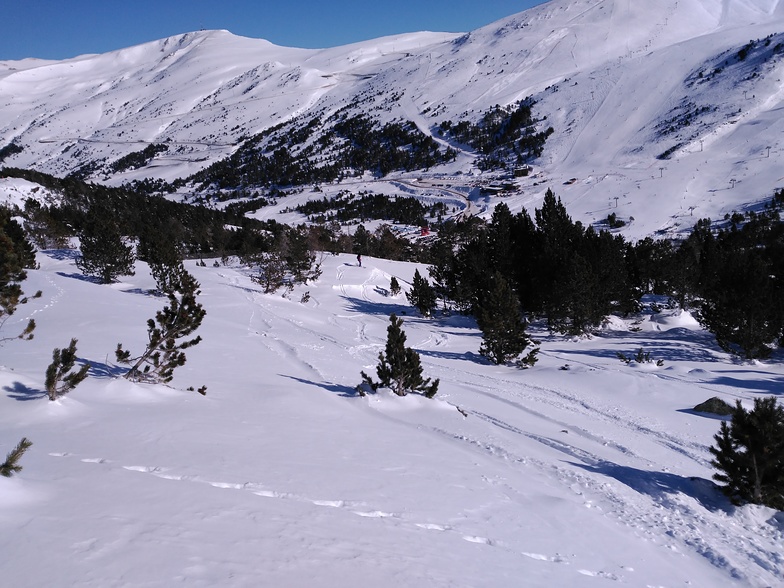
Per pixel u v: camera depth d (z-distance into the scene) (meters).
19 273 10.16
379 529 5.28
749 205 103.12
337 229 102.56
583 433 12.20
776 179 114.44
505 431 11.77
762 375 18.78
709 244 39.56
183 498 4.99
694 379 18.19
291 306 33.06
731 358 22.77
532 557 5.55
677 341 26.38
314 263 46.69
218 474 6.05
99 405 8.87
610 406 14.89
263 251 48.22
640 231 100.62
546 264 29.59
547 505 7.31
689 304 32.19
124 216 61.78
